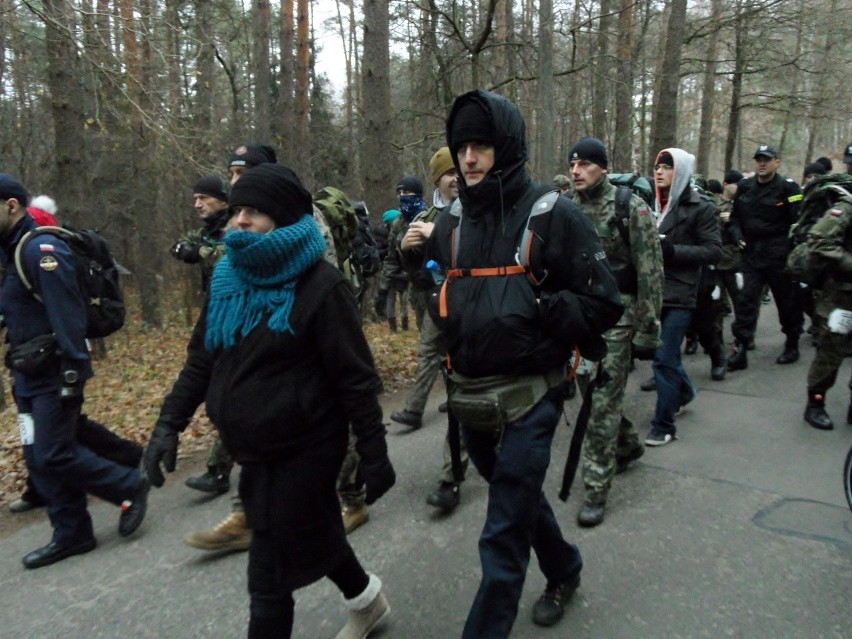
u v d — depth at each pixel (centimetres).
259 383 214
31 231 338
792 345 689
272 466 220
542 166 770
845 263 451
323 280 219
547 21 758
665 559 324
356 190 2044
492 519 234
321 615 290
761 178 649
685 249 459
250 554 224
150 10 668
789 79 1437
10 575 341
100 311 364
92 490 356
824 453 452
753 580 303
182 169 903
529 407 230
